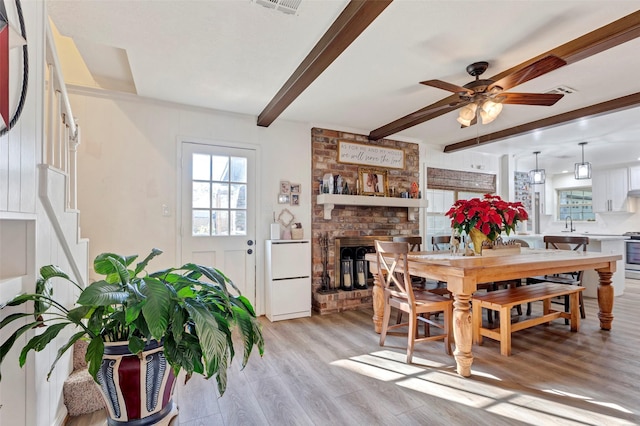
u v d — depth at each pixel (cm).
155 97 325
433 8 189
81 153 303
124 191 318
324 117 391
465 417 179
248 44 229
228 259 365
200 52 239
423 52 240
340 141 432
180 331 112
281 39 222
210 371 112
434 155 532
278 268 364
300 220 405
